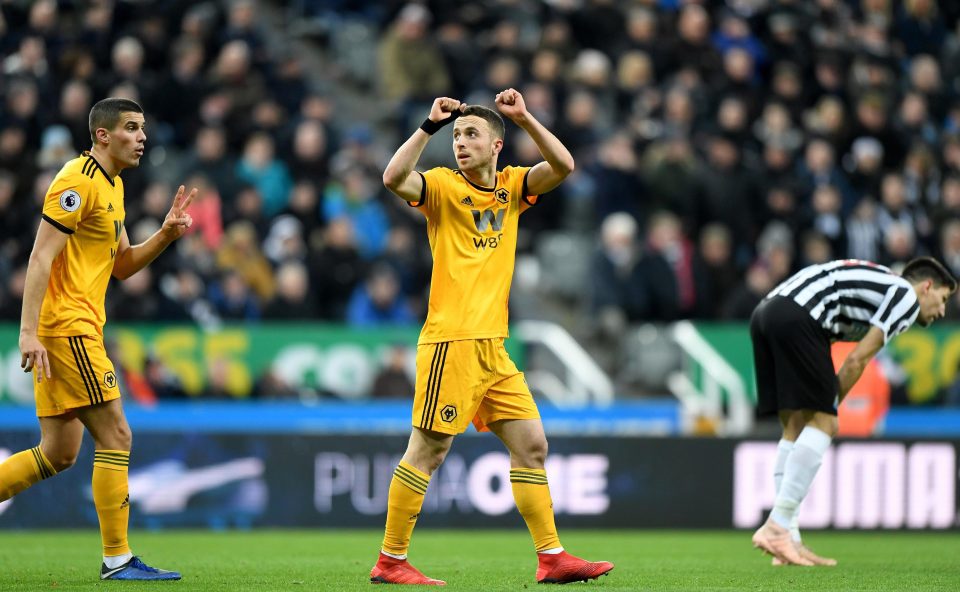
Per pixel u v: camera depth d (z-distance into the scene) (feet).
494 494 130.00
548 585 71.51
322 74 209.36
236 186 167.94
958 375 152.87
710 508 131.64
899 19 222.89
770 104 194.59
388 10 209.97
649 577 79.87
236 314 151.74
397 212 173.78
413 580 71.77
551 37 194.70
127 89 174.50
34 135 169.17
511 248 71.67
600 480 131.23
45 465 73.56
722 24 213.05
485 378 70.23
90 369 71.61
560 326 169.58
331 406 142.00
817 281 88.69
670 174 175.73
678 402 149.79
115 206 73.20
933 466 129.39
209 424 138.92
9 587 70.08
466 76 194.70
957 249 181.47
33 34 183.01
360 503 128.98
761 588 73.00
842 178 189.06
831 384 87.97
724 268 166.71
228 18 197.47
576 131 183.01
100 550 102.47
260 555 99.35
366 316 158.10
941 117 212.84
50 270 70.59
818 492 128.67
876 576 81.76
